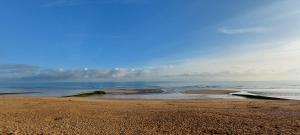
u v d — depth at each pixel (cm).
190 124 1302
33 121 1369
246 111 1731
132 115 1574
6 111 1708
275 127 1221
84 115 1571
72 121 1380
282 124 1287
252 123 1315
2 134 1078
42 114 1593
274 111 1739
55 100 2572
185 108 1939
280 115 1556
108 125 1285
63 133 1118
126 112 1695
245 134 1101
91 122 1357
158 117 1499
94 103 2316
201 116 1515
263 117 1486
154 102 2538
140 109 1867
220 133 1125
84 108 1902
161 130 1184
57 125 1273
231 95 4266
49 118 1462
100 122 1359
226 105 2189
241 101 2681
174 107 2016
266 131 1144
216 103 2402
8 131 1129
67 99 2817
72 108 1888
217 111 1723
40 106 2009
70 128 1212
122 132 1147
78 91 6200
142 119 1441
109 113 1653
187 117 1487
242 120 1393
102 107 1986
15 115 1548
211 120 1396
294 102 2539
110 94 4822
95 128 1219
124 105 2167
